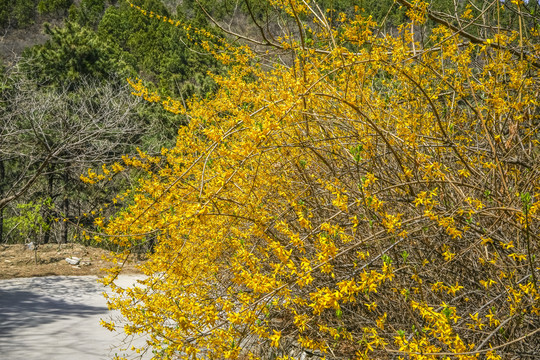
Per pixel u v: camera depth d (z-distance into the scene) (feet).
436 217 8.48
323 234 8.98
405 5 11.70
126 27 169.68
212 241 10.98
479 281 10.30
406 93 12.38
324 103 12.05
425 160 10.11
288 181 11.47
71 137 42.32
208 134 8.28
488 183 10.85
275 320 13.42
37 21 219.20
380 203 8.56
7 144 44.24
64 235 59.98
